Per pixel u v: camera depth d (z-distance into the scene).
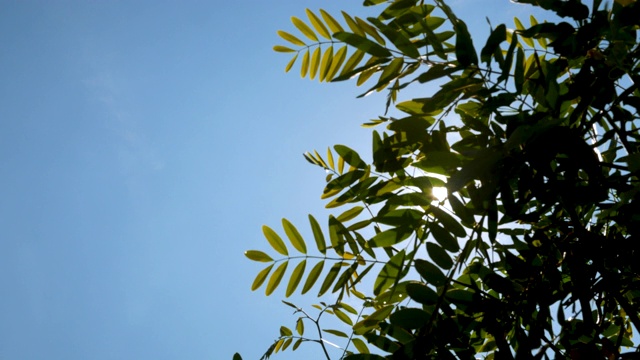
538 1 0.89
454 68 0.86
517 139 0.77
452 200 0.88
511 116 0.85
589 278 0.88
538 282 0.89
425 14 0.95
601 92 0.86
